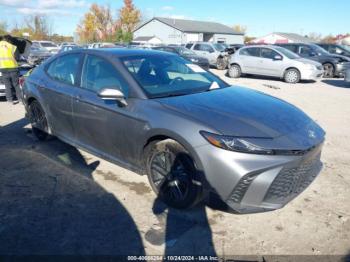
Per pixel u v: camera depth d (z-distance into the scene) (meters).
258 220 3.31
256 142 2.95
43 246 2.92
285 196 3.13
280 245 2.96
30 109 5.41
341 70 16.17
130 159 3.81
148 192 3.83
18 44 9.86
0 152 5.06
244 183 2.96
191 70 4.48
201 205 3.55
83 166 4.54
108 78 4.01
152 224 3.23
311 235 3.10
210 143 3.00
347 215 3.42
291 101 9.64
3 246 2.92
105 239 3.02
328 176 4.29
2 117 7.27
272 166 2.93
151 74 3.98
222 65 20.09
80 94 4.23
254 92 4.25
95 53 4.32
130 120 3.60
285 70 14.19
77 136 4.51
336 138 5.96
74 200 3.66
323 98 10.23
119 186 3.98
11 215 3.37
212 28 58.91
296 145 3.04
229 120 3.16
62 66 4.77
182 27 53.59
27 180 4.13
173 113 3.30
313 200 3.69
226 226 3.21
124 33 55.12
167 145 3.32
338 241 3.02
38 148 5.23
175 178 3.36
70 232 3.11
